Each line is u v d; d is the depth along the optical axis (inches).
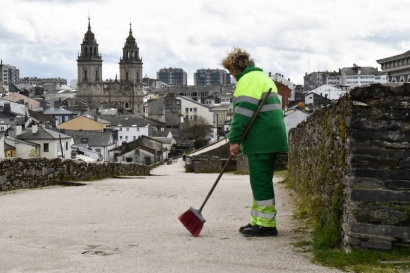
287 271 233.3
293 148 609.9
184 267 243.3
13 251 277.0
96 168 894.4
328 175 323.3
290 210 415.5
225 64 310.8
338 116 295.1
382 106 247.0
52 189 626.2
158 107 6102.4
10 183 602.5
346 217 257.0
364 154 247.9
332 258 244.5
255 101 300.8
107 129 4402.1
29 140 2849.4
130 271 237.3
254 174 312.2
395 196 245.3
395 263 233.1
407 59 2252.7
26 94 7273.6
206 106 6117.1
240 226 354.6
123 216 405.4
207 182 773.9
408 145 244.7
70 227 353.4
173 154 4414.4
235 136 304.3
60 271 237.8
